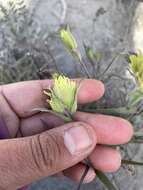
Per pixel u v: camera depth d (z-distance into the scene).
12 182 0.10
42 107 0.11
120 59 0.16
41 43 0.16
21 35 0.16
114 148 0.11
